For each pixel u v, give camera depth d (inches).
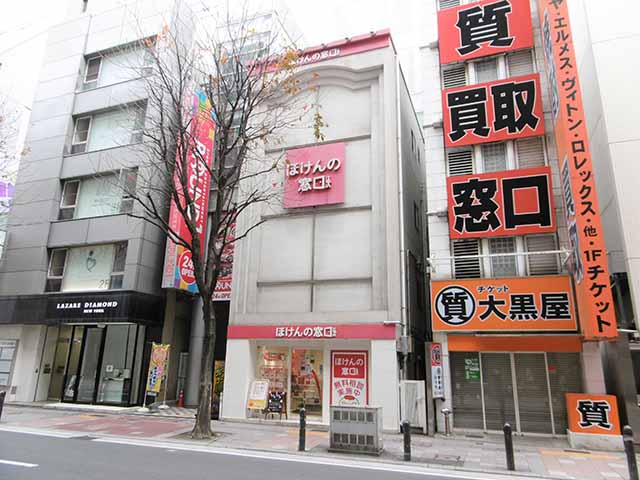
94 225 762.2
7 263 804.0
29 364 748.6
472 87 593.6
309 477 307.4
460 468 349.7
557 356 518.9
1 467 306.3
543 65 581.0
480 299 530.6
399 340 549.6
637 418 446.6
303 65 687.1
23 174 842.8
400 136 613.3
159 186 729.0
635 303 456.4
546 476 331.3
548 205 529.7
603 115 513.0
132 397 697.6
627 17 532.7
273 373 617.0
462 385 544.1
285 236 645.3
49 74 890.1
